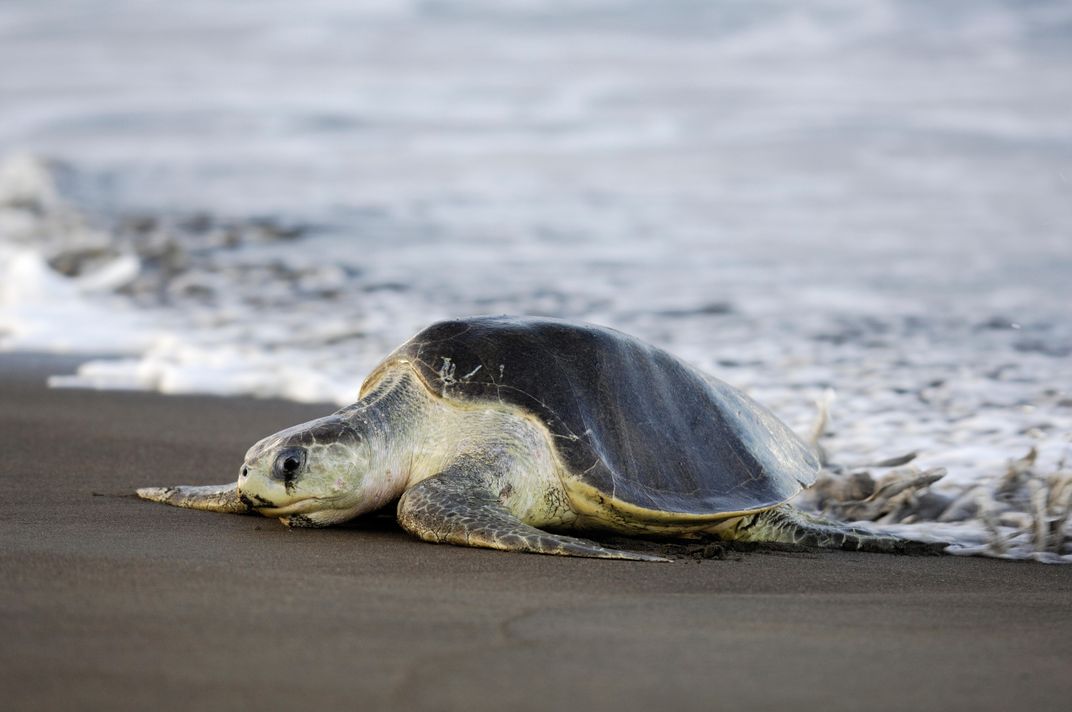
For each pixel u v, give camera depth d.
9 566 13.72
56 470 21.73
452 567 14.81
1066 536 17.92
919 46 109.00
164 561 14.41
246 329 39.62
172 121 94.50
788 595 14.30
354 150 83.56
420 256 53.00
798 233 57.69
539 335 18.52
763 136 81.88
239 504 17.97
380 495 17.55
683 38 116.38
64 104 100.88
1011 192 65.88
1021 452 23.28
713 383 20.28
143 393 30.47
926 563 17.08
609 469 17.30
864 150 77.00
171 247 54.97
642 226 59.81
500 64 109.94
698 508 17.56
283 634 11.23
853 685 10.48
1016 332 38.47
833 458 23.73
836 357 34.88
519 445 17.31
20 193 72.06
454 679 10.08
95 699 9.23
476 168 76.19
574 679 10.23
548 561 15.42
